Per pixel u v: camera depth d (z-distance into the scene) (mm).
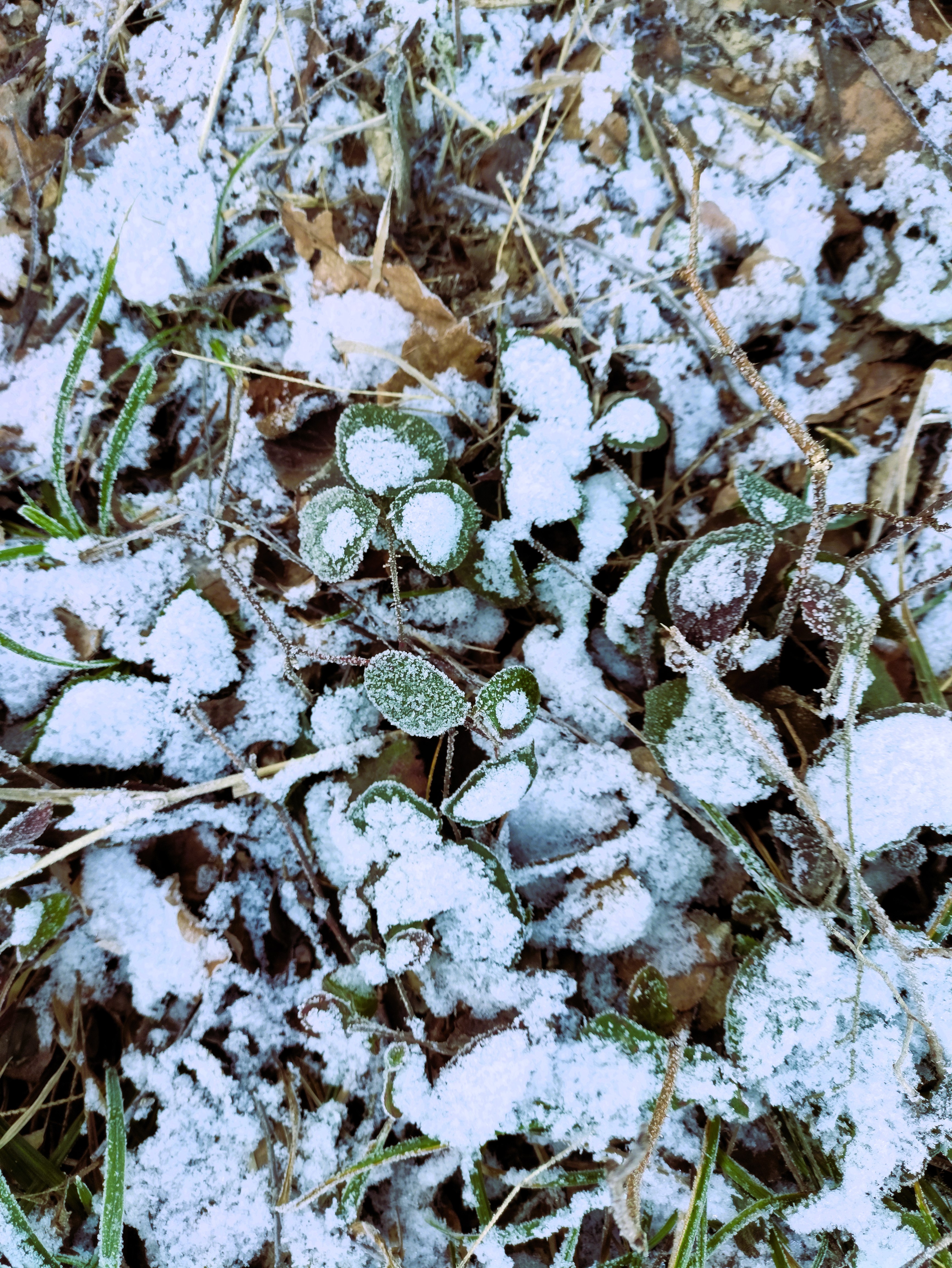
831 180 271
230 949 266
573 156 277
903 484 263
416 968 247
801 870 250
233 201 277
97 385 277
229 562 272
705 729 246
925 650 270
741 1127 257
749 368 200
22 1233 240
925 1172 249
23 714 272
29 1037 269
